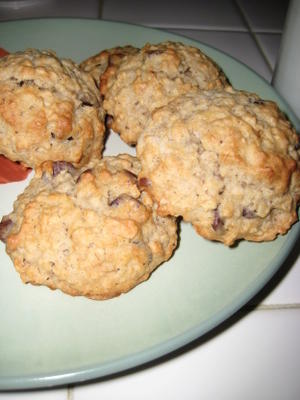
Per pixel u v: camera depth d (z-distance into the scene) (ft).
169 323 0.52
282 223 0.58
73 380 0.47
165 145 0.56
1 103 0.63
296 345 0.59
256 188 0.55
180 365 0.57
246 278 0.57
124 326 0.52
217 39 1.07
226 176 0.54
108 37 0.91
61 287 0.54
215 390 0.55
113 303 0.55
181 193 0.54
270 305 0.63
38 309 0.54
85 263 0.53
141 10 1.14
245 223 0.56
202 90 0.67
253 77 0.82
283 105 0.76
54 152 0.65
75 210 0.54
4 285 0.56
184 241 0.62
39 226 0.54
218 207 0.54
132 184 0.57
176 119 0.57
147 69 0.70
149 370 0.56
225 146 0.54
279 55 0.84
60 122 0.63
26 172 0.69
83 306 0.54
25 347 0.50
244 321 0.61
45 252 0.53
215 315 0.52
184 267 0.59
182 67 0.70
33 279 0.54
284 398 0.55
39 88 0.64
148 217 0.56
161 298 0.55
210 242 0.62
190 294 0.56
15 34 0.89
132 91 0.69
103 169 0.59
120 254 0.53
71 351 0.49
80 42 0.90
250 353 0.58
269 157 0.54
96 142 0.69
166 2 1.18
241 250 0.60
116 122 0.70
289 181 0.56
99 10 1.13
